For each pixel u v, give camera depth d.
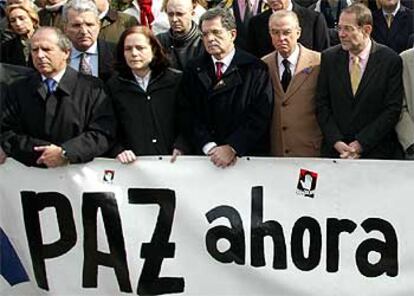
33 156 5.12
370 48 5.31
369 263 5.22
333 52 5.39
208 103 5.23
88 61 5.61
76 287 5.29
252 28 6.15
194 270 5.26
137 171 5.22
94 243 5.26
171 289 5.27
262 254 5.24
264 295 5.25
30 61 5.89
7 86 5.28
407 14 6.53
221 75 5.23
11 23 6.04
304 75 5.42
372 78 5.26
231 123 5.22
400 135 5.32
